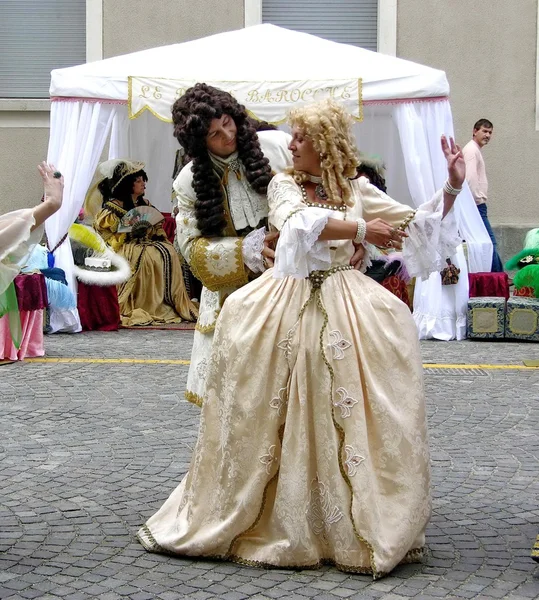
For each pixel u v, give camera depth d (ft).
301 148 12.92
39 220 12.76
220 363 12.91
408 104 32.04
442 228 13.32
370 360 12.51
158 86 31.83
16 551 13.33
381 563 12.06
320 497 12.42
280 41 33.78
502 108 44.50
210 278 13.16
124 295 35.50
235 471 12.62
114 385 24.58
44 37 45.42
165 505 13.99
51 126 32.78
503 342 31.96
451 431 20.29
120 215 36.14
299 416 12.39
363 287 12.90
